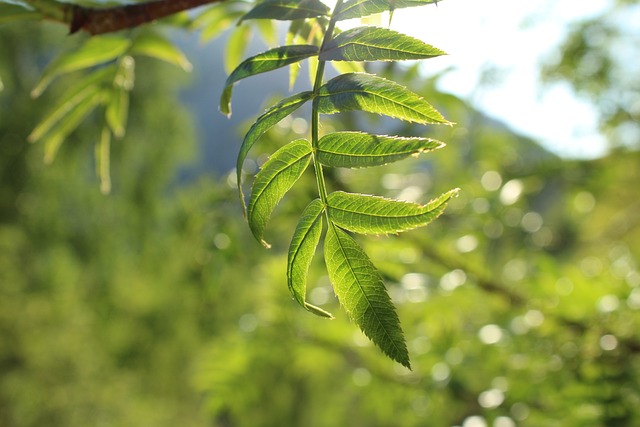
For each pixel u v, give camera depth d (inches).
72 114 24.6
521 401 32.8
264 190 11.0
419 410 38.5
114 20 17.0
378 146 10.6
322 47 11.5
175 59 25.5
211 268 34.7
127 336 277.3
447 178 44.4
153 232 304.2
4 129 283.1
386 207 10.7
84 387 272.4
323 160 10.9
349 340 41.6
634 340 33.2
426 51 10.9
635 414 29.5
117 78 24.8
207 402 44.6
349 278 10.7
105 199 311.1
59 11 17.0
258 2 15.1
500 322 38.6
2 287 274.4
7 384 265.1
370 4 11.5
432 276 38.3
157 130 312.0
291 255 11.0
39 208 303.1
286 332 42.0
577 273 36.5
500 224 43.2
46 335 273.3
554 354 33.8
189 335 271.9
